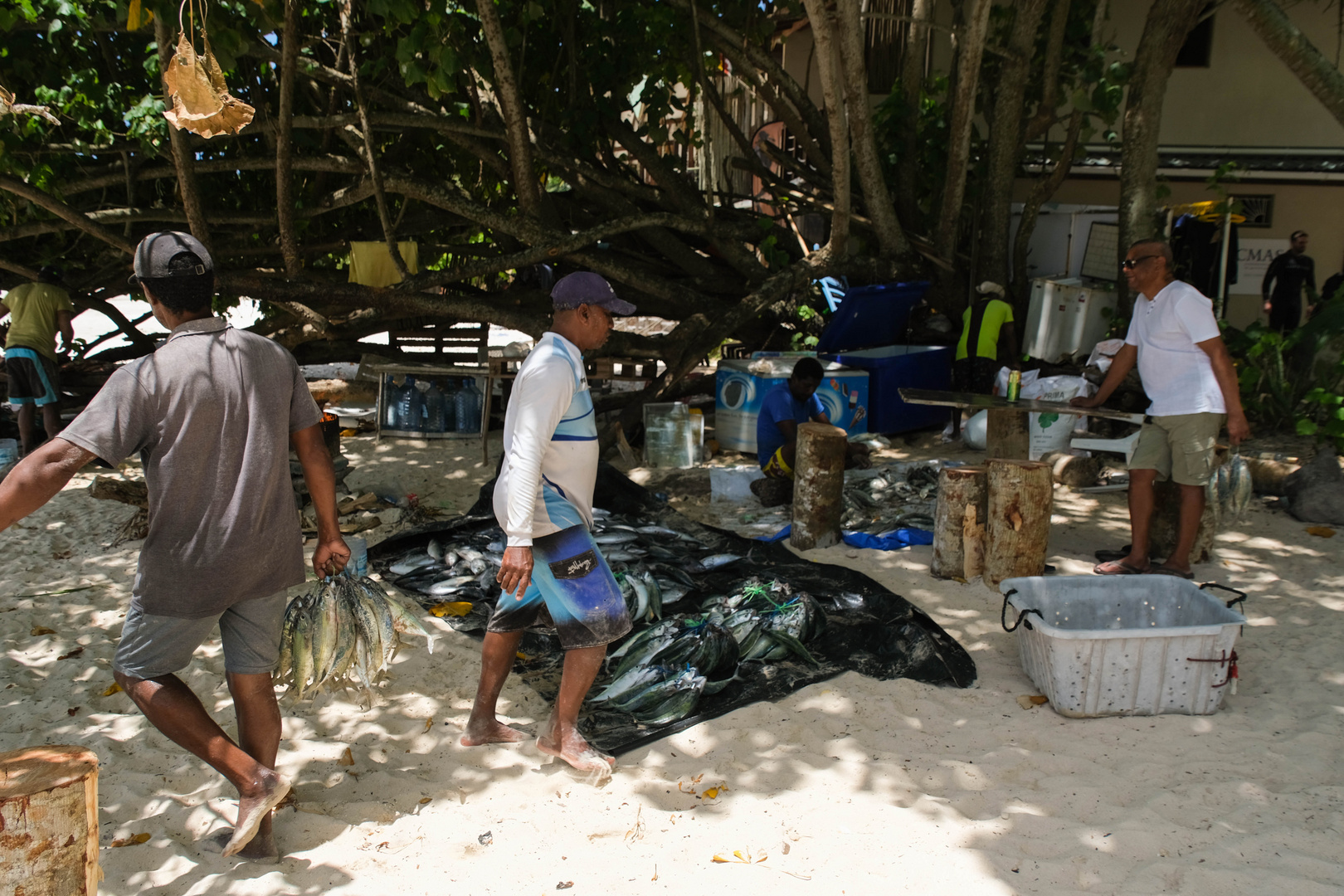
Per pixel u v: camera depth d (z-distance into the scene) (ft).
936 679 14.03
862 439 29.60
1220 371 16.22
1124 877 9.61
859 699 13.47
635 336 31.89
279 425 9.43
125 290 35.70
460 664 14.66
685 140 35.37
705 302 33.24
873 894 9.41
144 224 33.50
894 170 36.17
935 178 36.68
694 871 9.76
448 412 29.89
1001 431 20.07
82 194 32.91
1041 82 33.37
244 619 9.58
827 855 10.00
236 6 22.79
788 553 19.34
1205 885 9.43
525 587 10.59
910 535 20.12
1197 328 16.17
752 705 13.29
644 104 34.24
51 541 20.10
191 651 9.29
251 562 9.23
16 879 7.42
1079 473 24.61
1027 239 34.76
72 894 7.75
